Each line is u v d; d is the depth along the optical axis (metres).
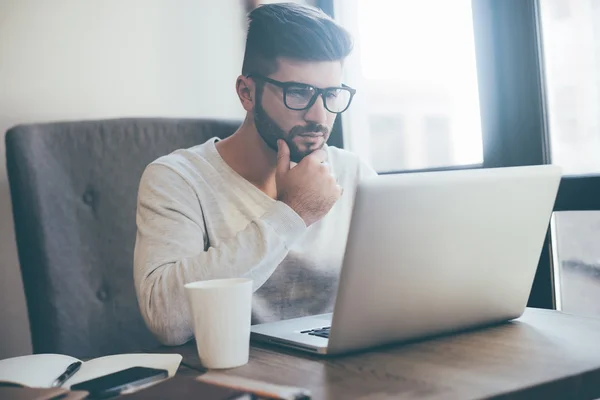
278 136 1.37
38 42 1.83
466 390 0.69
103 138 1.57
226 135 1.69
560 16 1.54
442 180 0.86
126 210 1.57
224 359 0.83
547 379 0.72
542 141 1.57
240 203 1.41
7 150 1.47
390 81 2.05
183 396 0.65
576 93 1.53
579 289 1.56
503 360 0.81
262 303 1.41
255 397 0.67
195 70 2.05
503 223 0.95
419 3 1.90
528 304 1.61
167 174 1.36
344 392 0.70
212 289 0.82
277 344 0.95
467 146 1.77
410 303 0.88
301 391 0.67
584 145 1.52
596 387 0.76
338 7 2.19
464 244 0.91
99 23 1.91
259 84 1.37
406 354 0.86
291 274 1.43
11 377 0.80
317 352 0.88
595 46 1.50
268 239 1.10
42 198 1.46
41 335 1.45
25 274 1.46
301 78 1.34
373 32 2.10
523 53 1.57
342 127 2.14
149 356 0.89
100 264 1.54
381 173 2.06
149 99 1.98
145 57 1.97
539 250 1.02
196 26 2.05
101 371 0.85
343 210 1.55
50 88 1.85
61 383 0.82
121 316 1.55
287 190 1.19
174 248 1.21
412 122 1.96
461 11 1.76
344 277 0.82
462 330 0.99
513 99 1.60
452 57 1.80
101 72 1.91
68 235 1.50
